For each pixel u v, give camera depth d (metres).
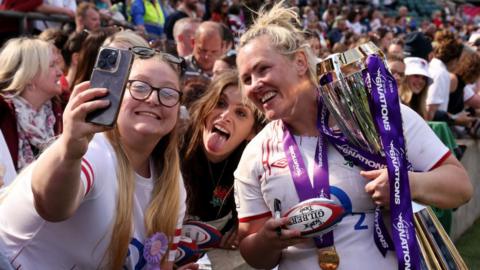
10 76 3.42
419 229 2.29
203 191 3.00
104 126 1.71
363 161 2.23
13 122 3.40
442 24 22.81
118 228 2.06
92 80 1.75
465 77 7.28
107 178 2.02
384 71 2.21
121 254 2.08
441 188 2.24
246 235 2.44
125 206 2.07
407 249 2.08
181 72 2.22
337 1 21.98
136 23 9.66
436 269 2.25
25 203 1.93
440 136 5.45
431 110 6.70
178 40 6.13
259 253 2.36
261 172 2.37
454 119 6.92
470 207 6.55
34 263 2.00
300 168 2.28
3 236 1.99
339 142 2.25
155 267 2.23
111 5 9.83
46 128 3.62
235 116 2.87
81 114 1.69
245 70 2.33
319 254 2.25
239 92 2.86
